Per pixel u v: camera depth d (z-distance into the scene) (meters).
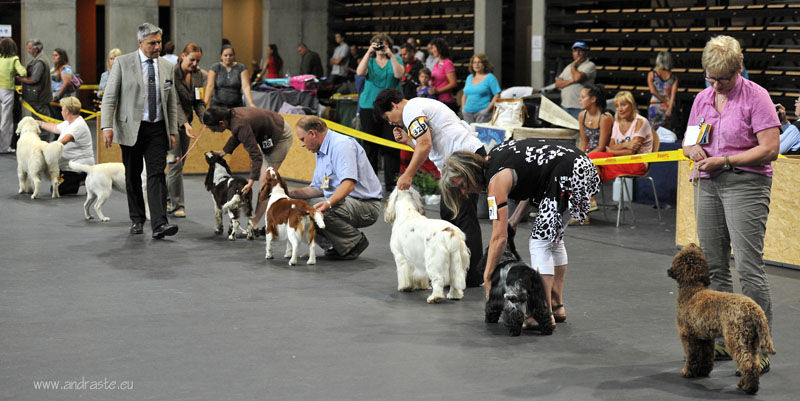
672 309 5.24
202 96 11.20
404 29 19.80
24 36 19.19
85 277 5.95
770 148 4.03
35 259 6.52
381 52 10.41
